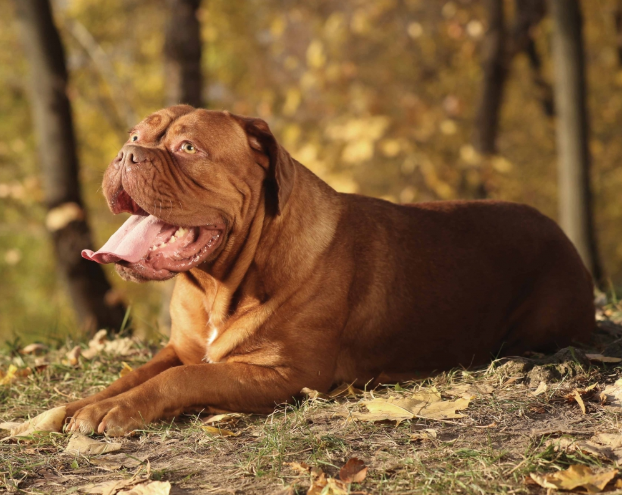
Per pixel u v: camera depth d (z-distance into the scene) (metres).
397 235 6.26
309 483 4.03
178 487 4.10
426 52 24.69
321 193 6.02
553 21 13.88
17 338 8.25
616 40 22.97
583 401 5.13
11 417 5.71
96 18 21.73
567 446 4.29
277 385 5.43
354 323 5.92
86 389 6.45
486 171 17.77
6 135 22.33
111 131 22.25
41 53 14.93
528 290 6.68
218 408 5.36
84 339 8.23
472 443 4.46
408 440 4.54
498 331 6.64
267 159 5.66
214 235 5.47
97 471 4.42
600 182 26.98
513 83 26.22
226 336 5.68
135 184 5.08
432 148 21.75
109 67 20.27
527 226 6.83
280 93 23.62
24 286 24.66
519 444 4.42
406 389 5.66
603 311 8.48
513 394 5.30
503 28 18.19
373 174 22.19
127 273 5.31
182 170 5.31
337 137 16.64
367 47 24.20
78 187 15.29
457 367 6.46
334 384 5.98
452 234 6.52
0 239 24.42
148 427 5.03
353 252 5.94
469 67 24.25
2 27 20.95
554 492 3.80
